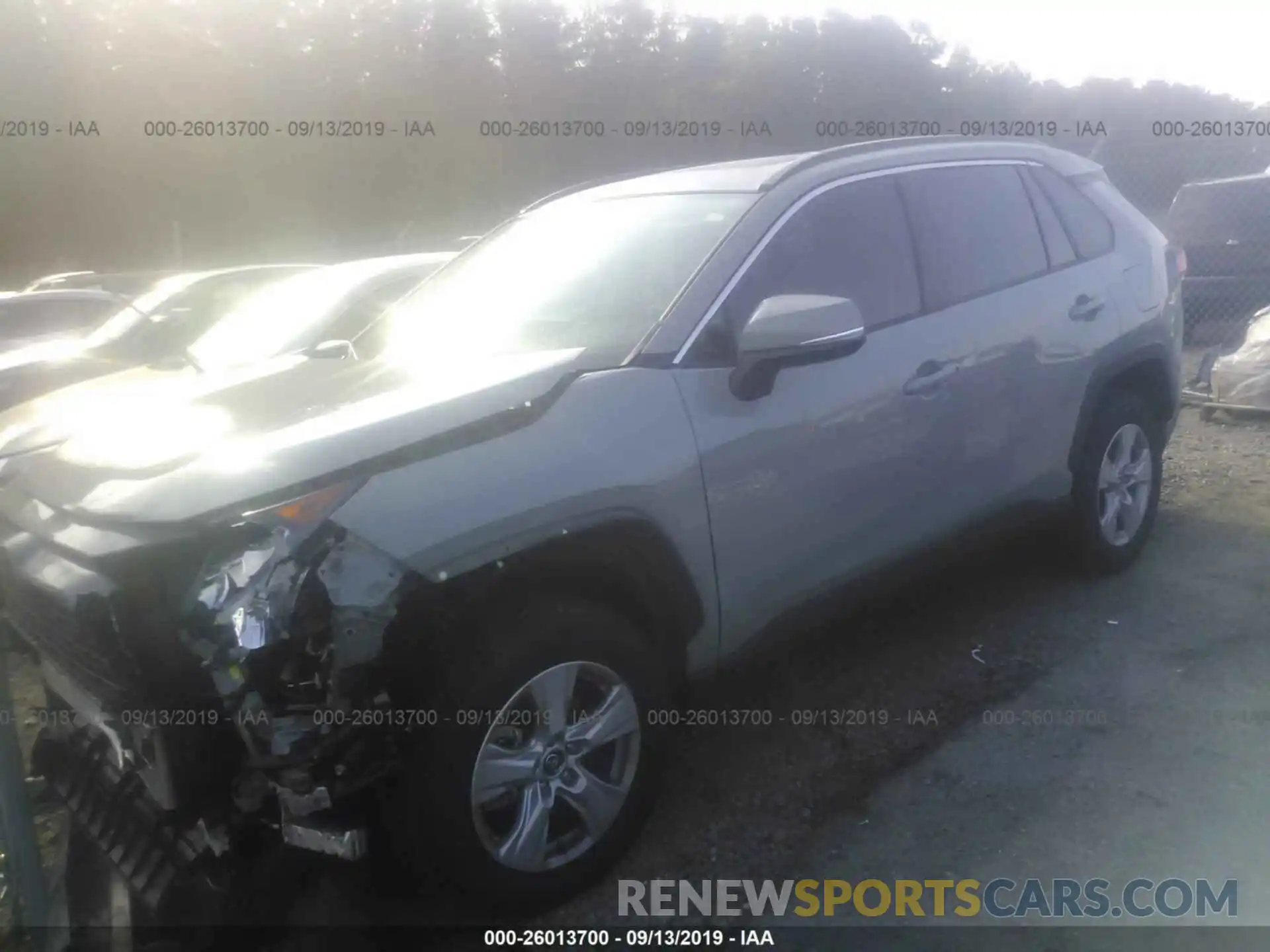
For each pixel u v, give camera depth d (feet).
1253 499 19.38
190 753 8.31
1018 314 13.80
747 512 10.74
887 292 12.62
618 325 11.20
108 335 22.88
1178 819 10.52
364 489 8.49
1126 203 16.88
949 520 13.07
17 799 9.16
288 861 9.54
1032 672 13.55
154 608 8.32
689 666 10.77
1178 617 14.78
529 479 9.15
